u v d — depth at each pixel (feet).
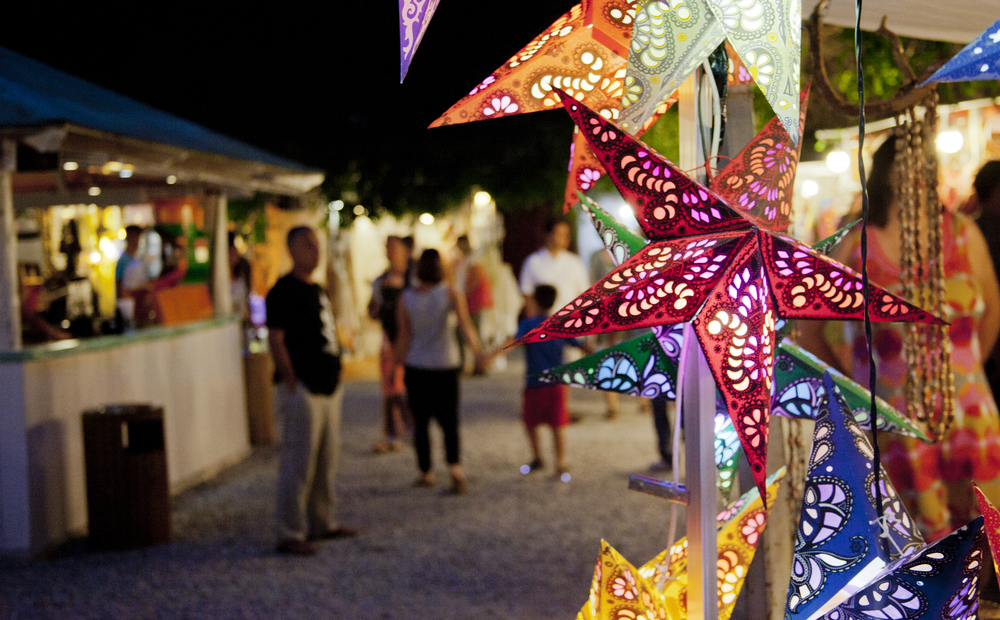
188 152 21.11
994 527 4.65
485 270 49.55
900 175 9.20
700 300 4.59
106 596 16.37
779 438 9.51
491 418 34.68
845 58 14.34
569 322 4.56
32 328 20.86
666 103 6.24
